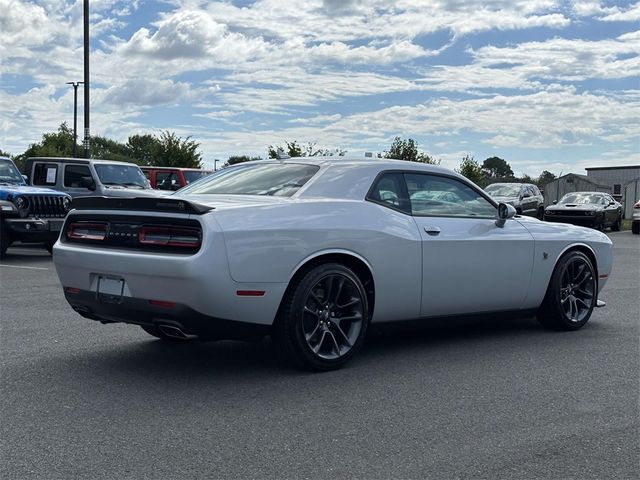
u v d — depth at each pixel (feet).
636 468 11.73
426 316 19.43
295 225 16.44
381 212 18.28
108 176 53.06
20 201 42.91
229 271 15.39
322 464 11.71
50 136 205.98
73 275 17.43
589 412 14.56
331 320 17.29
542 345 20.70
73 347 19.70
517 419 14.07
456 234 19.54
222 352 19.29
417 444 12.65
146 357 18.65
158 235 15.93
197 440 12.72
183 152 136.26
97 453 12.08
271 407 14.62
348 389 15.97
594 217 86.53
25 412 14.17
